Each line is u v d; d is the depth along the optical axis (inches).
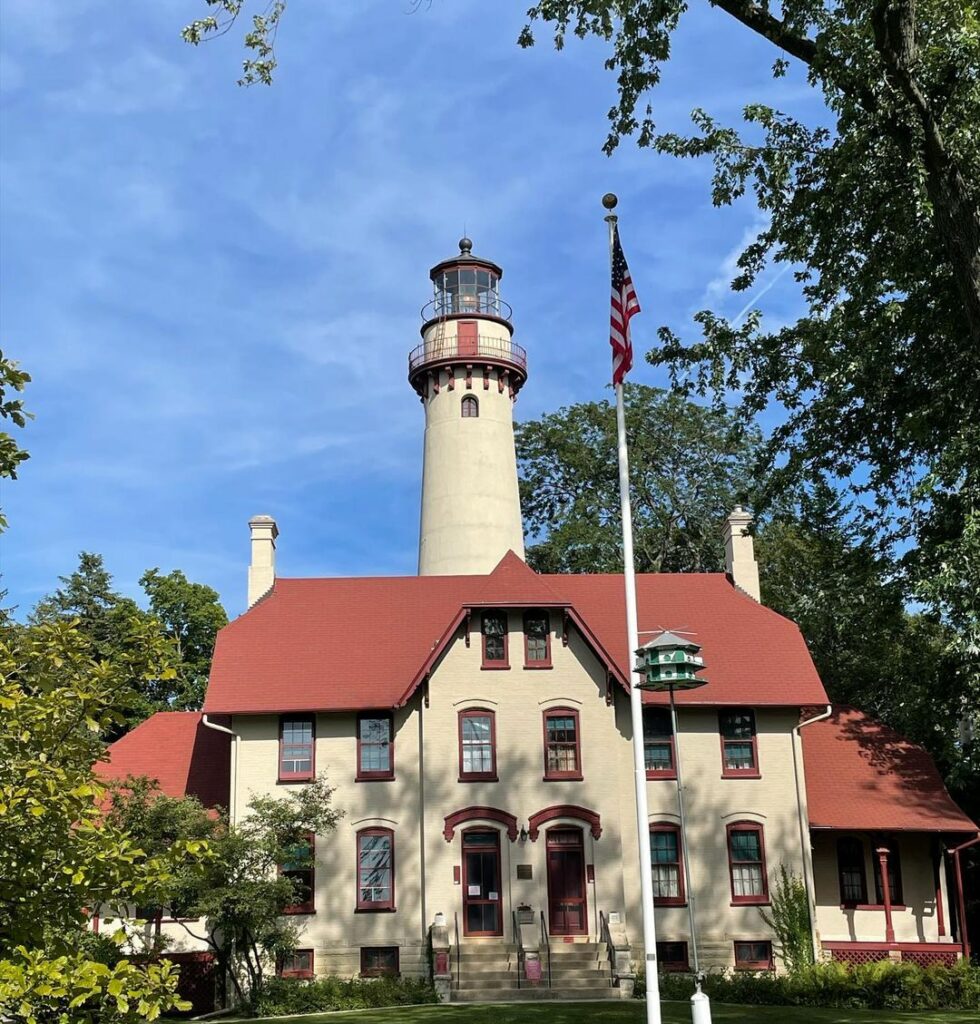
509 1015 1051.9
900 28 673.0
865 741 1576.0
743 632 1572.3
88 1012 436.8
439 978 1278.3
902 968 1211.9
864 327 1083.3
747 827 1444.4
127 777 1261.1
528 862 1391.5
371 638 1537.9
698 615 1604.3
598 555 2320.4
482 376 1956.2
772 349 1183.6
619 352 797.2
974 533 949.2
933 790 1502.2
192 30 637.9
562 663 1461.6
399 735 1444.4
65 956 414.9
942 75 770.2
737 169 1000.2
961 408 1044.5
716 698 1462.8
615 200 837.2
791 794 1457.9
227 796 1473.9
